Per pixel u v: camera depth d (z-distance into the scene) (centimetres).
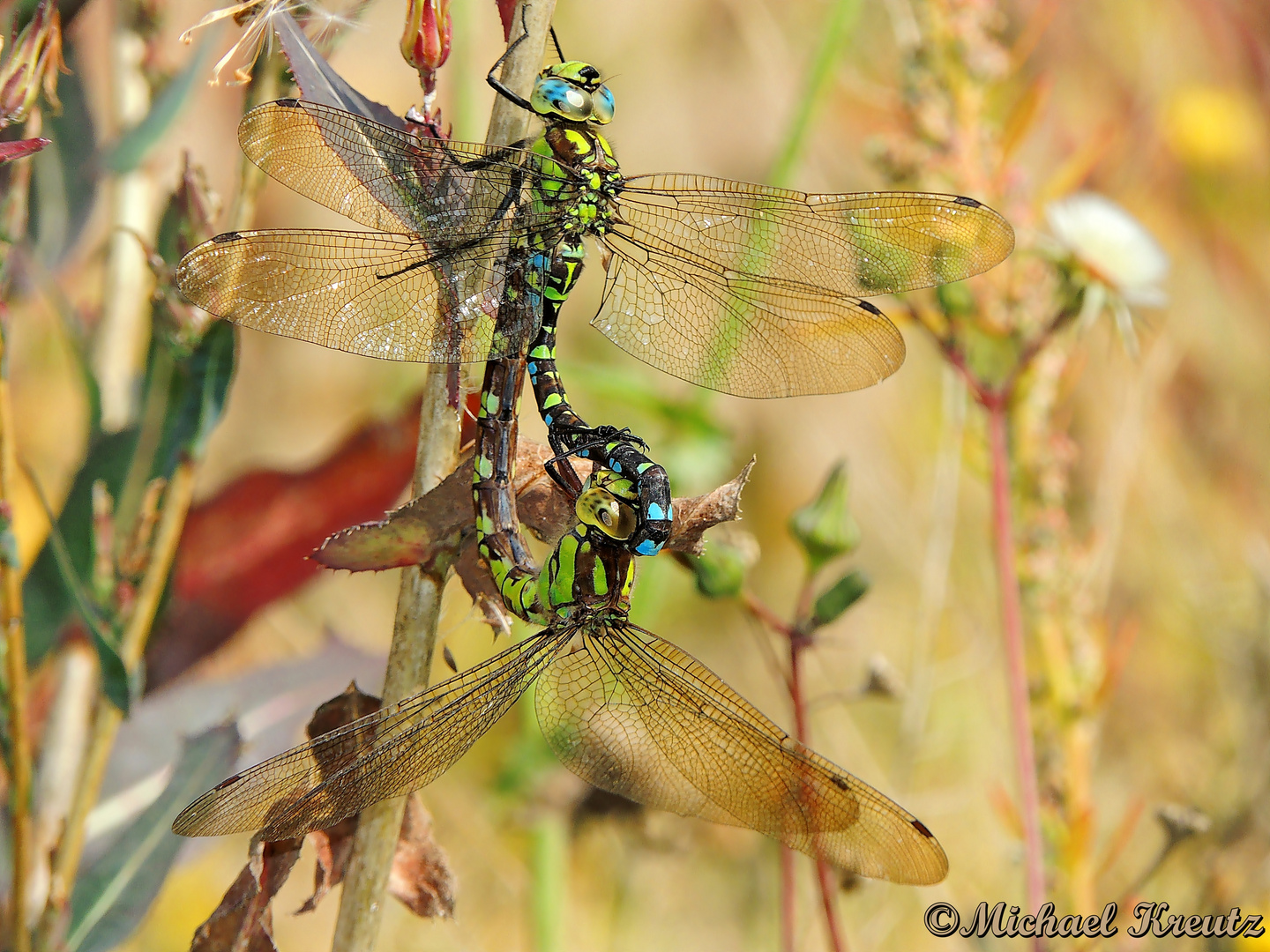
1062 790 121
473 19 121
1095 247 120
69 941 115
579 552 115
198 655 119
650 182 117
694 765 115
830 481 119
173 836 116
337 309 114
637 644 115
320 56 114
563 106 116
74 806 115
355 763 113
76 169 119
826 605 118
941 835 126
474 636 128
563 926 125
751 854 126
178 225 115
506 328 114
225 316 113
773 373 117
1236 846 124
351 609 128
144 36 119
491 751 126
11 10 114
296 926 125
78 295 122
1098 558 123
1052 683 121
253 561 120
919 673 125
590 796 123
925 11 122
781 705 128
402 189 114
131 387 119
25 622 117
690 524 114
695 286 117
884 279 117
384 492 120
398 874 114
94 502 116
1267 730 126
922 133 122
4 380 114
